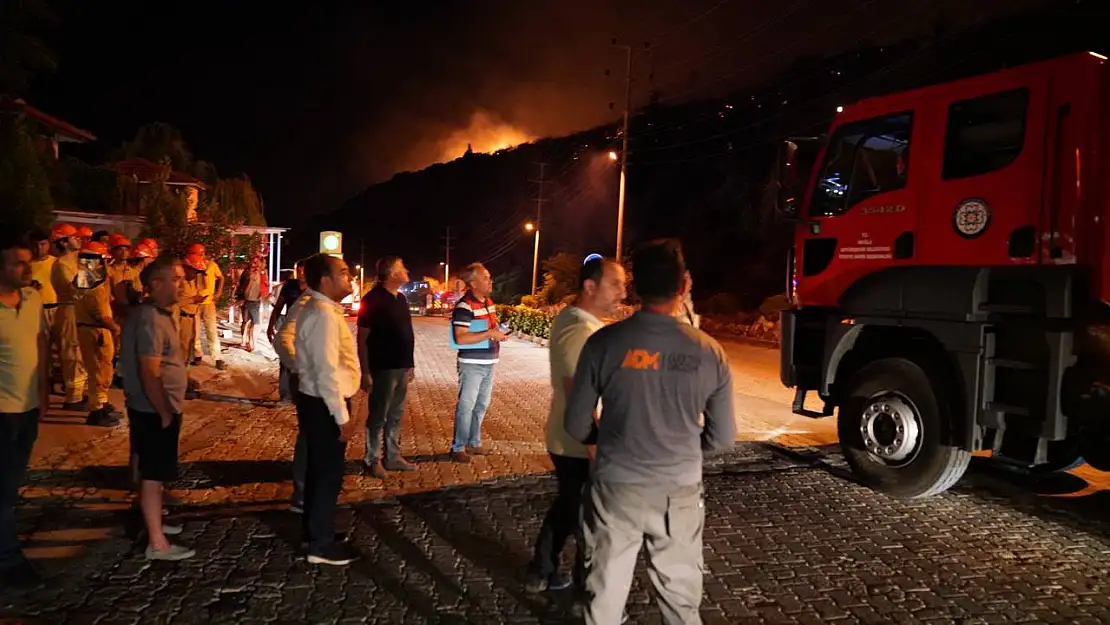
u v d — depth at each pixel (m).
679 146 76.81
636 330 2.91
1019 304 5.70
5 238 4.10
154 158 25.91
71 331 8.30
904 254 6.44
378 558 4.78
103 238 9.10
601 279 3.94
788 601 4.32
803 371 7.35
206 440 7.72
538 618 4.02
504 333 7.23
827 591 4.46
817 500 6.22
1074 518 5.82
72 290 7.93
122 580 4.34
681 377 2.86
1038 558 5.00
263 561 4.68
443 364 15.59
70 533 5.01
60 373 9.45
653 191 74.19
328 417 4.59
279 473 6.61
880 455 6.42
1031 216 5.61
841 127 7.03
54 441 7.20
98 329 7.75
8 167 11.30
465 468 6.95
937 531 5.50
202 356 12.73
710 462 7.45
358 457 7.27
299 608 4.07
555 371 3.98
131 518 5.32
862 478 6.59
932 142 6.25
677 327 2.93
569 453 3.99
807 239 7.32
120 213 19.19
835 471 7.14
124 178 19.64
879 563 4.89
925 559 4.96
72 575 4.38
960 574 4.73
